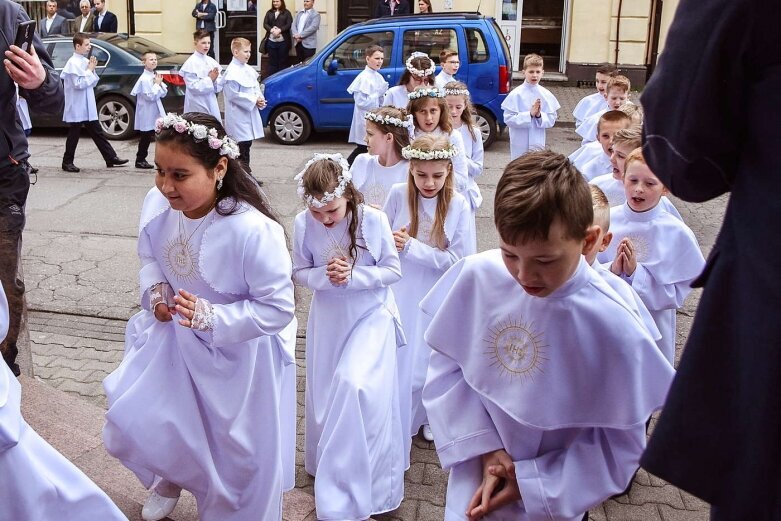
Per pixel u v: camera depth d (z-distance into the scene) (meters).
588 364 1.99
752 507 1.35
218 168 2.56
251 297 2.70
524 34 18.27
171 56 13.05
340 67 12.14
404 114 4.38
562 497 2.00
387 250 3.46
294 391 3.08
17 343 4.13
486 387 2.10
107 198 8.88
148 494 3.19
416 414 4.02
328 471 3.15
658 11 15.80
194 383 2.70
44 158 11.12
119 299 5.93
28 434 2.25
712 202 8.91
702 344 1.43
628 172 3.51
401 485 3.39
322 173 3.26
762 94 1.31
